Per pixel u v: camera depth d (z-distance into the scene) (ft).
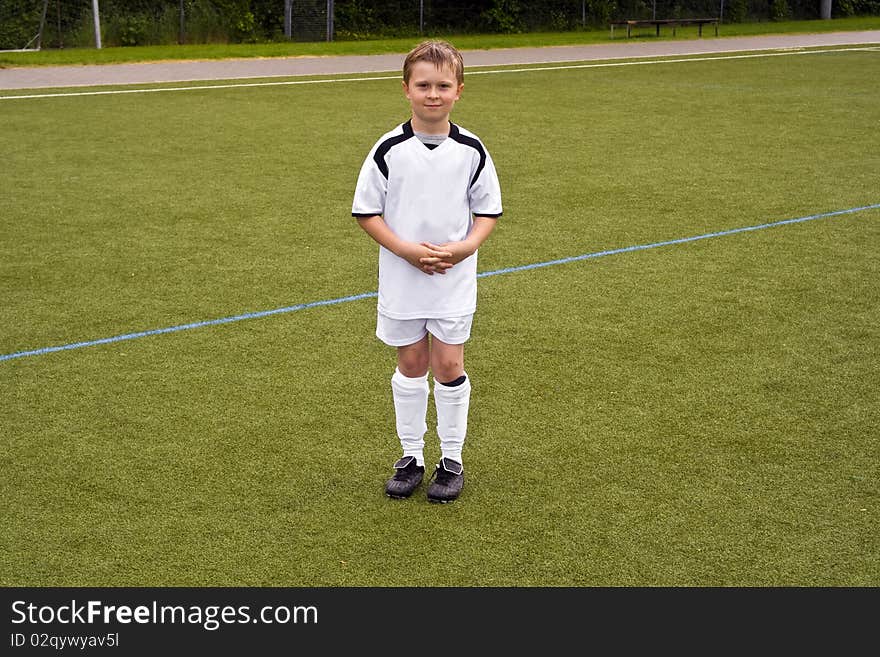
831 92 53.11
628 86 56.13
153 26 83.35
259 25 90.12
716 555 11.62
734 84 56.95
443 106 11.46
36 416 15.12
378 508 12.59
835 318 19.53
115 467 13.58
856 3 130.41
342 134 40.06
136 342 18.15
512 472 13.48
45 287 21.22
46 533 12.01
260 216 27.20
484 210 12.18
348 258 23.39
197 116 44.62
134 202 28.76
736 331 18.79
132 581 11.18
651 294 20.89
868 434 14.61
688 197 29.48
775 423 14.96
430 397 16.16
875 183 31.30
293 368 16.99
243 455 13.93
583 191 30.25
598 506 12.62
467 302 12.36
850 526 12.18
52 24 80.59
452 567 11.42
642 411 15.35
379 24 97.50
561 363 17.22
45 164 33.96
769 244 24.58
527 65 67.87
